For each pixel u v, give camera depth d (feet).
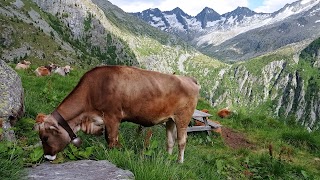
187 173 9.29
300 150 18.35
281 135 19.74
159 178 8.00
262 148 17.33
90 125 9.86
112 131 9.85
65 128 9.32
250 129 21.07
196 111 18.22
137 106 10.00
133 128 13.66
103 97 9.65
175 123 10.82
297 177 13.48
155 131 13.96
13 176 7.13
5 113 10.96
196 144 16.07
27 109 13.66
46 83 21.89
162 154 10.06
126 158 8.73
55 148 9.14
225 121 22.04
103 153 9.41
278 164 13.65
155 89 10.12
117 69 9.95
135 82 9.94
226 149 16.03
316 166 15.75
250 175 12.94
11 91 11.84
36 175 7.56
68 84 24.04
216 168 12.39
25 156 8.96
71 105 9.55
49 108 15.30
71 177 7.45
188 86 10.74
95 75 9.78
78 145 9.52
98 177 7.49
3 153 8.12
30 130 11.75
